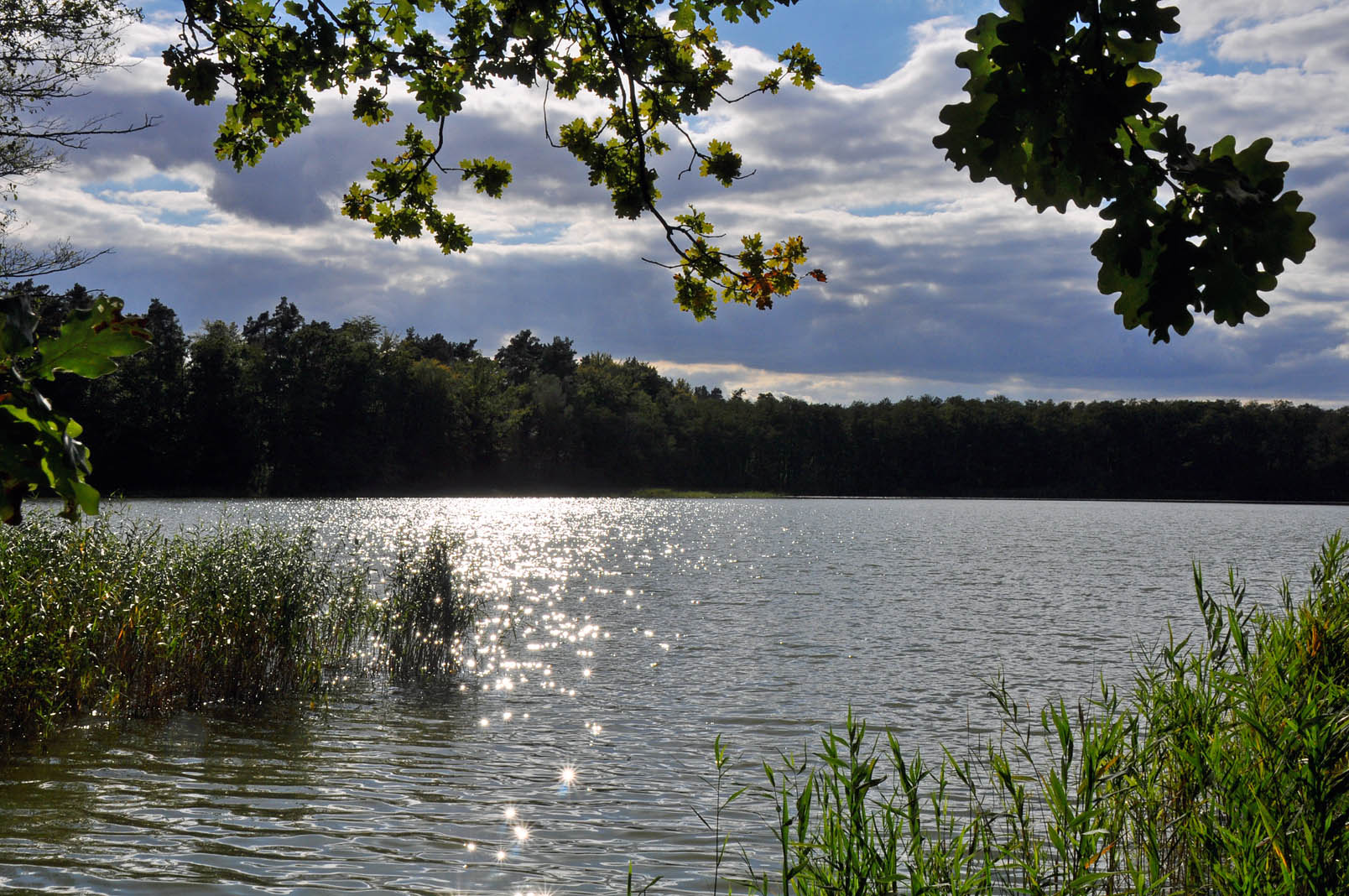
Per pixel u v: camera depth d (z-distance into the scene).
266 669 13.00
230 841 7.44
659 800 8.59
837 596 24.81
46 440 1.30
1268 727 4.99
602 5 4.28
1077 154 1.75
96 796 8.39
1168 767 5.68
